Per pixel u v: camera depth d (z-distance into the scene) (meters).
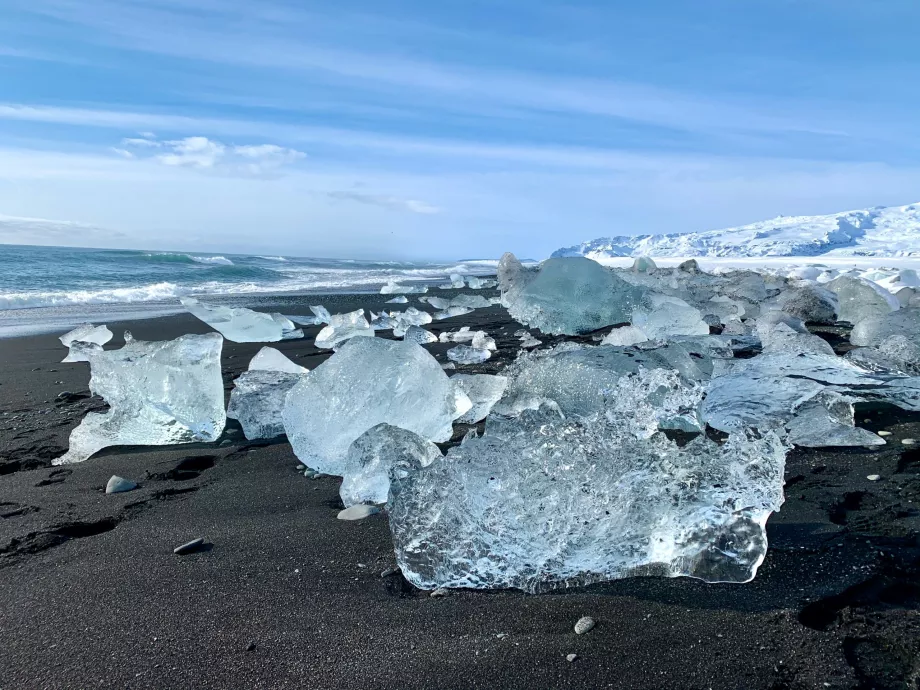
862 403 3.00
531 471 1.67
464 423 3.04
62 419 3.43
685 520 1.62
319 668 1.30
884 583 1.51
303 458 2.58
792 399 2.83
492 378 3.23
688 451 1.71
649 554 1.61
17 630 1.47
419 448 2.16
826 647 1.28
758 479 1.62
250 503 2.22
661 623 1.40
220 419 2.99
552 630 1.39
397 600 1.56
